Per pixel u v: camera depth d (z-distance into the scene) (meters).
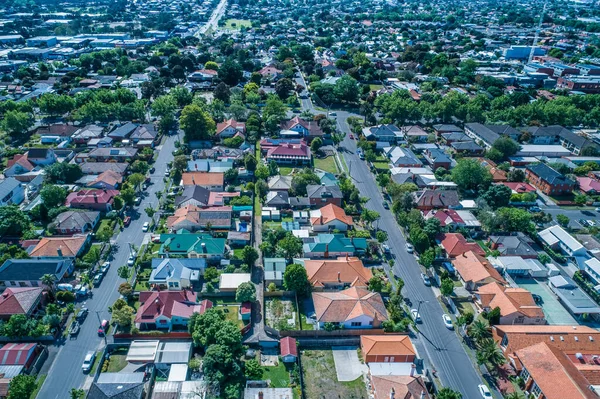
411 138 197.38
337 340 93.19
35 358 86.38
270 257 116.19
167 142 189.75
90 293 103.88
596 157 182.50
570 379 77.69
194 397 77.88
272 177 157.62
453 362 89.75
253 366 84.94
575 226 137.75
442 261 120.31
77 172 153.25
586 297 105.81
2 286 103.19
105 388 76.81
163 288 105.88
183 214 129.88
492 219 129.50
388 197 152.25
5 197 135.00
